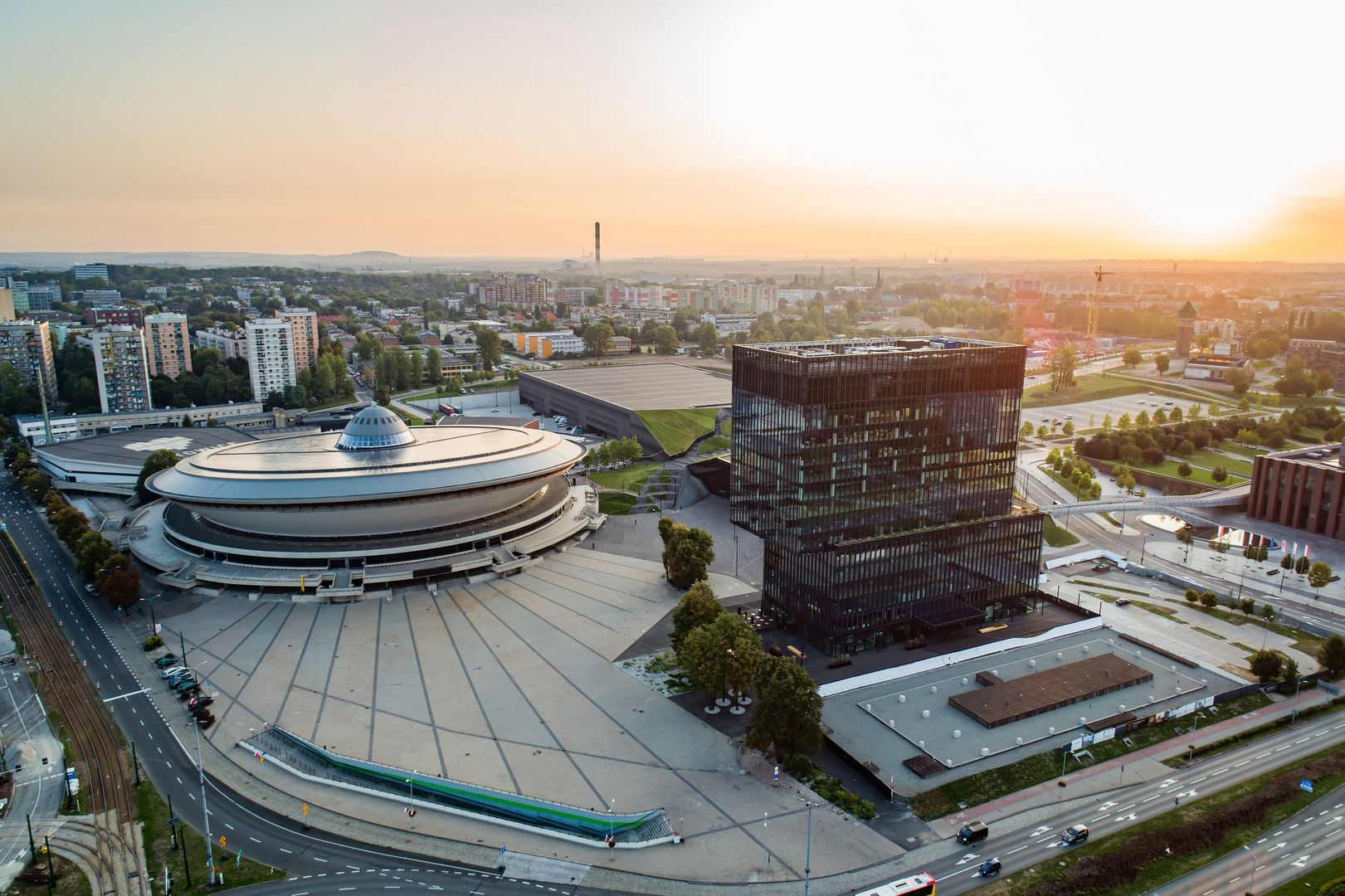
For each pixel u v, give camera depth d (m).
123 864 107.62
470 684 154.12
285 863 108.19
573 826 116.69
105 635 174.00
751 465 182.38
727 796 122.56
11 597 193.50
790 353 169.38
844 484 167.25
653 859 109.25
